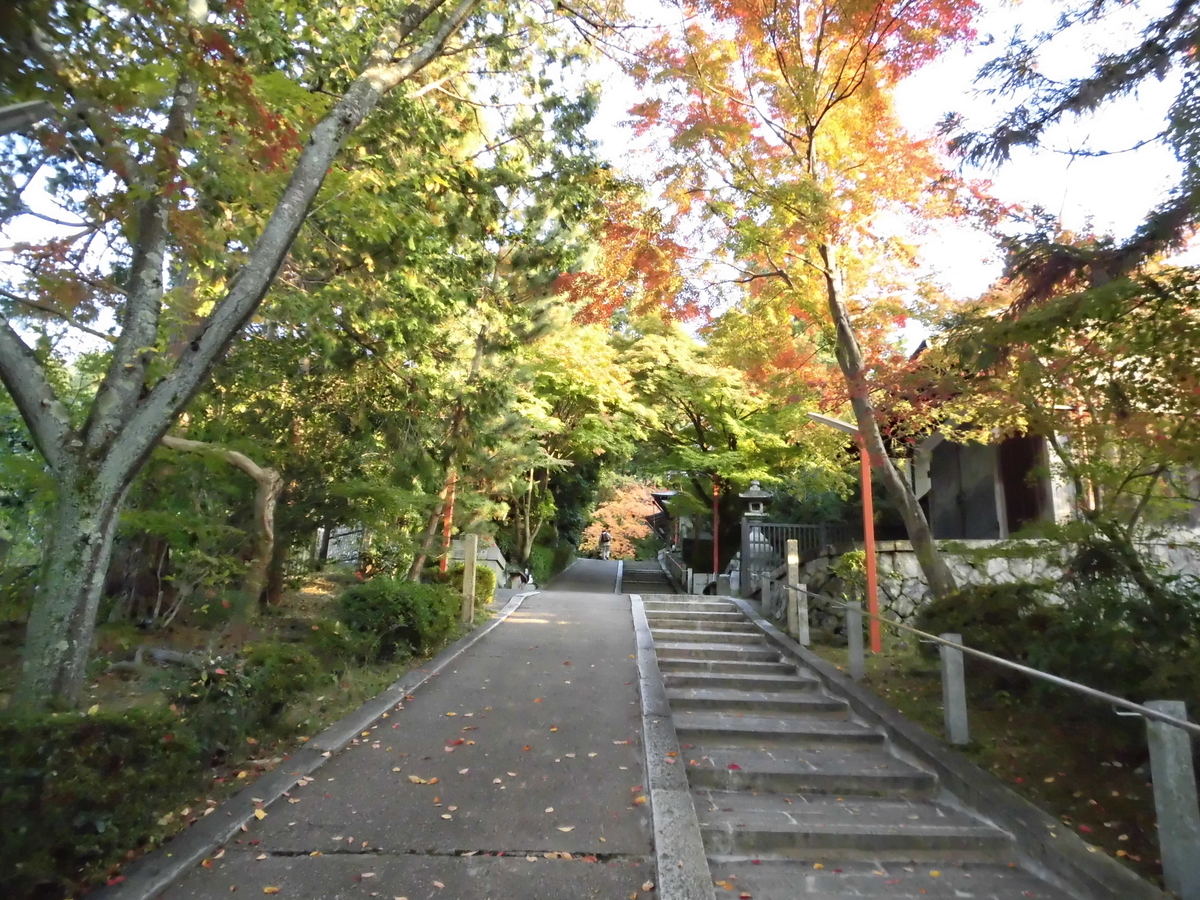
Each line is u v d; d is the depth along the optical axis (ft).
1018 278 18.70
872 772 18.84
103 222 19.36
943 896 13.01
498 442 36.50
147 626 26.61
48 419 14.97
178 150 18.20
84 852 11.36
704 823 15.52
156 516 22.24
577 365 50.70
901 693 24.58
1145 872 12.89
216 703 16.56
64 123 17.62
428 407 32.68
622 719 21.93
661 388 59.21
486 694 24.13
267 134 18.10
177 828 13.60
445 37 22.26
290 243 17.43
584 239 36.73
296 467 30.04
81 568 14.61
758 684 27.32
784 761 19.80
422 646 28.86
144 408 15.42
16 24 13.11
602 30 27.89
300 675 19.76
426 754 18.45
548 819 14.94
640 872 13.01
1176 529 25.20
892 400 25.73
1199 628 16.79
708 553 74.23
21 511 26.76
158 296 16.93
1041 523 21.65
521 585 60.70
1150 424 17.90
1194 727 11.02
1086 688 13.46
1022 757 18.16
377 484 30.32
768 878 13.65
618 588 76.28
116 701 19.30
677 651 31.37
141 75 16.33
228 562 23.79
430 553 37.01
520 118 32.65
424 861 13.07
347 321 29.73
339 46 26.35
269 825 14.21
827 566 38.73
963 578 34.78
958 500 47.96
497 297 36.76
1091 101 16.89
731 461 56.34
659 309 30.58
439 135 30.76
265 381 28.78
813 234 25.84
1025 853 14.51
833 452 43.75
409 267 29.55
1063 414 21.01
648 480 93.61
